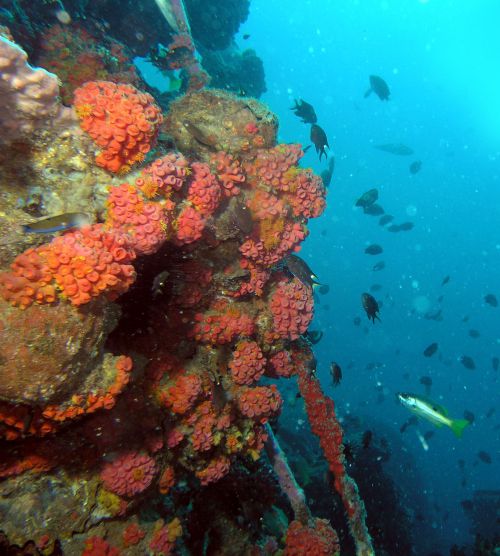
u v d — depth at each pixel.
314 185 3.78
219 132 3.66
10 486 2.74
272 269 4.11
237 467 4.52
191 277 3.35
